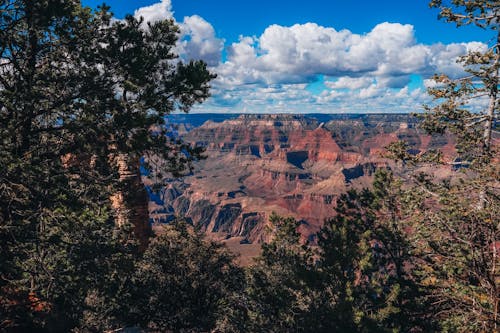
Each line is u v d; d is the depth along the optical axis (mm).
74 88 11781
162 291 24188
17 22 10531
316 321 20375
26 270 11094
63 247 11555
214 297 26188
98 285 13328
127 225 15055
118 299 19344
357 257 20828
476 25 16188
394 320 20406
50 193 10336
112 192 13414
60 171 11031
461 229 12344
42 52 11711
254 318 23766
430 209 13875
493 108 16125
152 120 11359
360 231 23953
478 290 11500
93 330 16797
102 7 12711
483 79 15820
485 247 11539
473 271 11758
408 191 15016
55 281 11297
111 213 15336
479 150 15758
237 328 24141
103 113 11336
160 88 12523
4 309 11812
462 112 16484
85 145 10977
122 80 11773
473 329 11289
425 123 17469
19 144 10742
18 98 10250
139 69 11602
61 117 11414
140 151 11648
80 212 10922
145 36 12852
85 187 12227
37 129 11227
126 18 12641
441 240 12891
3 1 10352
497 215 11414
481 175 12250
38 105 11500
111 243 13125
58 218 10297
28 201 10172
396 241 22203
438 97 16578
